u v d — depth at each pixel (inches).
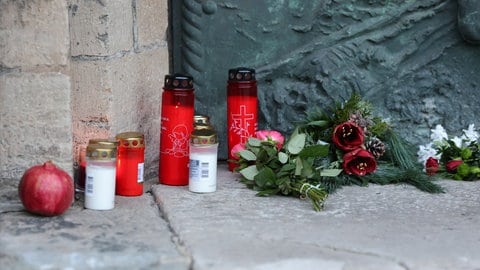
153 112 141.9
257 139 135.8
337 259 105.7
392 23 145.6
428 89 146.6
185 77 132.9
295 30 146.4
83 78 129.0
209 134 129.8
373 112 146.6
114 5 129.0
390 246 110.1
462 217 122.4
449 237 113.9
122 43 132.0
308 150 130.0
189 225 115.8
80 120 129.9
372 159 135.3
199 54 147.4
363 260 105.6
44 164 119.3
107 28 127.5
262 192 129.6
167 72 146.6
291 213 122.4
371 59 145.9
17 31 121.6
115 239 111.6
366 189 135.3
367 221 119.7
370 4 145.3
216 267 102.8
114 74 129.9
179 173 133.6
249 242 110.3
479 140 146.1
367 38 145.6
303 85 147.1
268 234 113.1
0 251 107.3
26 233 113.3
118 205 125.8
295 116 146.9
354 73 145.8
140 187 130.7
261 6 146.2
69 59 123.3
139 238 112.1
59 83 122.6
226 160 149.3
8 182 125.0
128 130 135.0
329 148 137.8
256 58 147.5
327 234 113.8
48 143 124.0
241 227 115.6
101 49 127.9
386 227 117.4
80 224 117.1
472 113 146.6
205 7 146.3
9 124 123.6
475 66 146.3
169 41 148.6
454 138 143.9
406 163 140.7
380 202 128.7
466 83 146.6
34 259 105.6
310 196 125.2
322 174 132.6
